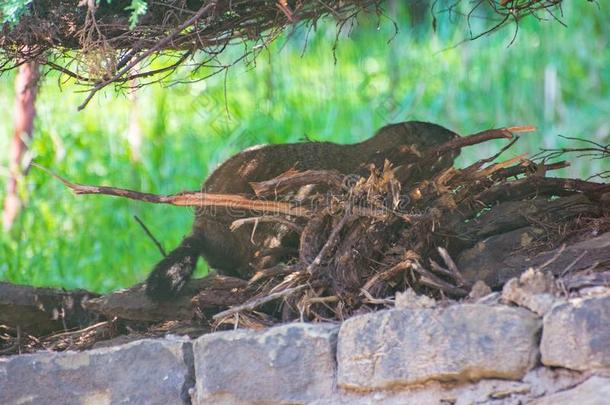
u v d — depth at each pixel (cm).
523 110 1942
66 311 1012
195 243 983
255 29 904
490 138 915
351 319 727
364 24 2122
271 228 969
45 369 841
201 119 1959
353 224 825
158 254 1734
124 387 817
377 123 1991
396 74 2088
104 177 1844
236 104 1958
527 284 674
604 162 1812
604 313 623
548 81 1948
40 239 1758
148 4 855
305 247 834
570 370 639
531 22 2025
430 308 695
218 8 851
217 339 778
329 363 739
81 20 861
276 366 752
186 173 1856
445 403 680
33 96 1761
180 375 802
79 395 830
